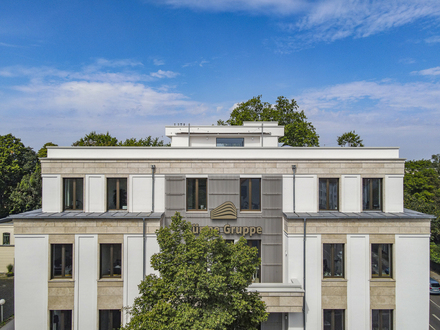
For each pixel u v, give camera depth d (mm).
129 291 16875
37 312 16750
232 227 18438
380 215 17672
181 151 19047
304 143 50312
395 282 17094
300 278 17172
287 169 18672
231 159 18641
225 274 12211
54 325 16875
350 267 17156
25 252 16875
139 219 17078
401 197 18438
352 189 18531
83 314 16766
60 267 17062
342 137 53938
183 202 18500
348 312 16984
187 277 11406
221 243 12719
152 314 11203
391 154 19109
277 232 18516
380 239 17234
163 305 11188
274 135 28125
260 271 18438
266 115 51250
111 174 18469
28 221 16906
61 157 18719
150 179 18547
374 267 17312
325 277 17266
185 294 11648
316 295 17047
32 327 16719
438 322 27438
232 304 12055
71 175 18312
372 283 17078
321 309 17016
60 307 16750
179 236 13016
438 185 64062
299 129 49031
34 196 55406
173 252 12734
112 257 17141
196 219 18469
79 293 16828
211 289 11383
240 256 12469
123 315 16812
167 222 18422
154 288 12359
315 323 16969
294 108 54312
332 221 17250
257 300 13438
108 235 17016
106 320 16938
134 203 18438
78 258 16922
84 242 16969
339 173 18547
